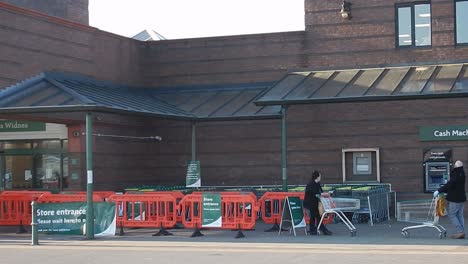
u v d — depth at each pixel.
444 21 25.20
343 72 25.77
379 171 25.33
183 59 28.38
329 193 20.77
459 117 24.53
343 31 26.27
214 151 27.48
